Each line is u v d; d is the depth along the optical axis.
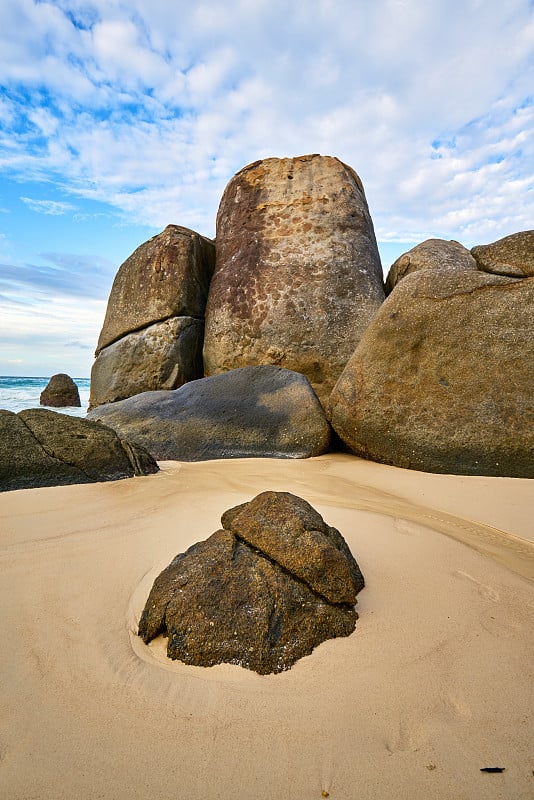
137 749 1.39
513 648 1.81
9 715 1.51
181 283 8.93
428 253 7.74
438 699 1.56
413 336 5.32
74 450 4.44
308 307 8.20
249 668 1.72
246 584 1.94
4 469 4.16
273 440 5.71
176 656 1.79
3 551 2.68
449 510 3.67
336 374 7.94
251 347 8.38
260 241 8.84
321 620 1.89
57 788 1.26
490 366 4.86
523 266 5.11
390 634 1.89
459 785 1.26
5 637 1.92
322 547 2.03
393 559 2.53
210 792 1.25
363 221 8.88
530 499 3.79
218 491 3.81
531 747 1.37
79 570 2.46
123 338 9.40
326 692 1.60
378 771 1.30
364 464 5.25
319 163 9.34
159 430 5.99
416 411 5.10
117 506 3.48
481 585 2.28
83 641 1.90
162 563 2.51
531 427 4.54
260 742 1.40
